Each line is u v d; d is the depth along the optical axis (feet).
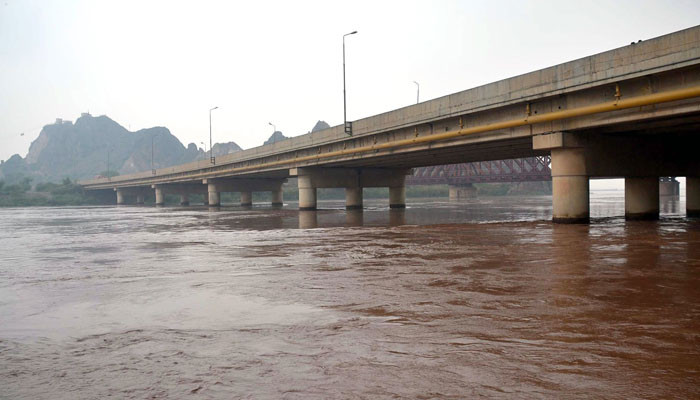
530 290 38.29
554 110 102.12
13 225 163.53
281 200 372.79
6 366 23.21
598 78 90.22
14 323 31.76
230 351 24.81
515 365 21.95
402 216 171.73
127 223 161.79
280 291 40.40
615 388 19.22
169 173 415.64
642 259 53.57
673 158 118.01
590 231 89.56
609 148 108.99
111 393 19.80
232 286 43.27
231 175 313.32
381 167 237.04
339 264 55.36
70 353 25.09
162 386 20.39
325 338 26.76
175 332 28.68
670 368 21.25
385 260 57.82
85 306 36.52
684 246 64.90
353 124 175.11
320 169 227.61
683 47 77.36
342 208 268.00
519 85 106.11
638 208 121.19
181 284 44.98
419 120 139.03
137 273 52.54
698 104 79.87
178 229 124.57
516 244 71.10
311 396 19.11
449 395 18.89
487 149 147.13
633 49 84.53
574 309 31.89
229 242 85.92
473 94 119.03
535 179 429.38
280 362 22.98
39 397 19.60
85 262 63.26
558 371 21.13
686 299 34.19
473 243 74.18
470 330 27.63
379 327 28.73
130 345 26.27
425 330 27.86
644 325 27.91
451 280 43.50
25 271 55.88
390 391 19.42
